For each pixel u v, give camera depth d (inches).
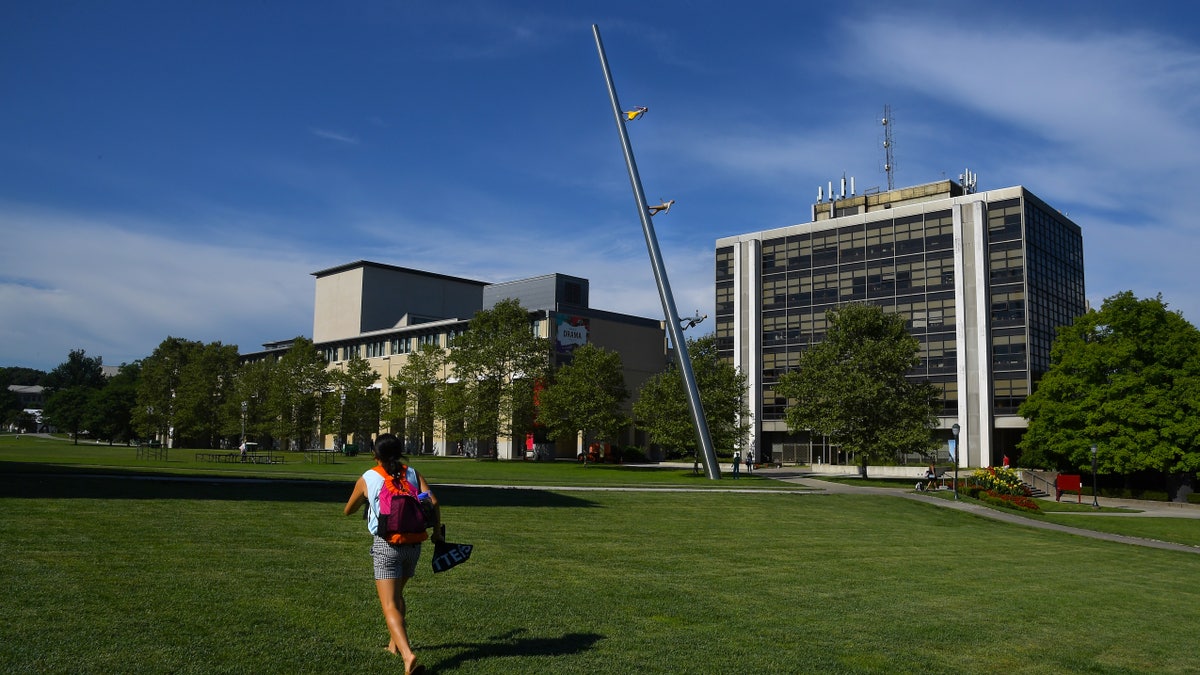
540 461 2999.5
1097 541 1037.2
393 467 276.5
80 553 428.8
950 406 2861.7
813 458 3191.4
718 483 1536.7
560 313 3299.7
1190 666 355.3
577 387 2466.8
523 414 2751.0
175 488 781.3
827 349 2034.9
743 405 2262.6
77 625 293.1
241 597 356.5
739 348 3425.2
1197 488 2148.1
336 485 927.7
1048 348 2876.5
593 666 281.4
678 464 2965.1
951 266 2930.6
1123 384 2012.8
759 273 3430.1
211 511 633.0
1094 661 348.2
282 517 633.6
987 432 2760.8
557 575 475.8
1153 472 2150.6
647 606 399.2
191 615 319.3
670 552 610.2
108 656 259.8
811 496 1298.0
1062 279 3046.3
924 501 1362.0
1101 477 2250.2
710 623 368.2
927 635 371.6
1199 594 620.1
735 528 826.2
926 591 509.4
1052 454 2308.1
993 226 2854.3
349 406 3164.4
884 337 2034.9
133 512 593.9
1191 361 1977.1
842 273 3203.7
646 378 3590.1
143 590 356.5
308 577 412.2
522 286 3582.7
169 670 249.9
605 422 2463.1
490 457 3216.0
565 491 1079.6
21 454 2165.4
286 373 3157.0
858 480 1964.8
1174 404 1959.9
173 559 433.4
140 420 3828.7
